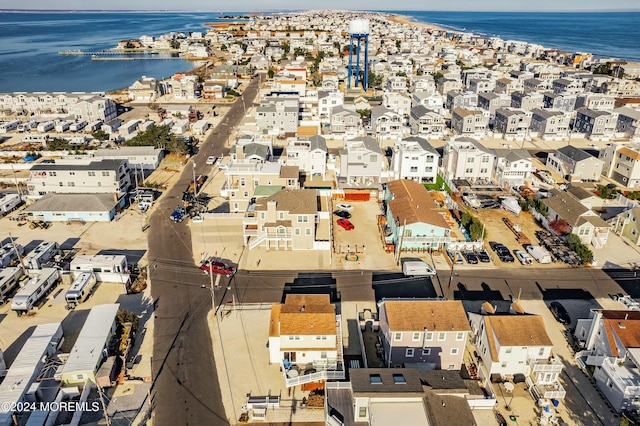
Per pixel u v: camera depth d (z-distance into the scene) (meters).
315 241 67.62
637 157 90.94
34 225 74.31
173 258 65.44
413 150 92.81
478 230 69.88
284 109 125.69
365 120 141.62
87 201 76.62
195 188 87.69
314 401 40.97
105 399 41.62
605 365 43.41
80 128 132.38
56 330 47.69
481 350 46.94
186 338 49.53
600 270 63.88
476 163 92.75
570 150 100.00
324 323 44.31
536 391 42.31
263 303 55.59
